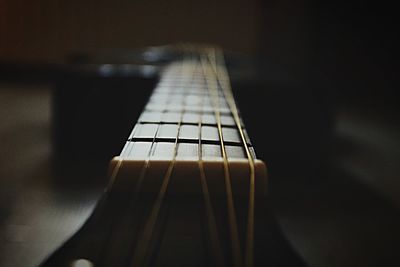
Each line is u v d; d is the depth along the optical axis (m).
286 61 0.98
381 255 0.25
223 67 0.45
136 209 0.15
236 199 0.15
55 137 0.41
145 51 0.58
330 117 0.42
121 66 0.44
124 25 1.10
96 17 1.09
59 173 0.36
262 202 0.15
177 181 0.15
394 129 0.56
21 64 1.07
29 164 0.38
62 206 0.30
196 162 0.15
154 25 1.10
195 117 0.23
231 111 0.24
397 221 0.29
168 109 0.24
